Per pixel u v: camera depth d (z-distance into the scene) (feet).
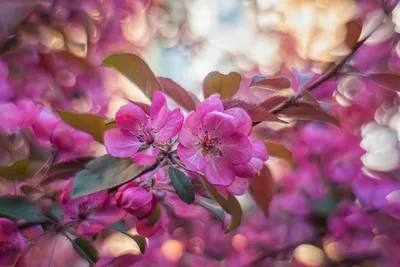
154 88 2.09
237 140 2.01
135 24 4.26
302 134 3.40
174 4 4.74
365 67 3.49
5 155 2.34
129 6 4.01
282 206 3.48
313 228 3.45
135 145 2.02
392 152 3.46
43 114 2.22
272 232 3.70
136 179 2.11
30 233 2.19
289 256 3.57
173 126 2.00
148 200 2.04
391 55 3.44
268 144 2.23
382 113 3.56
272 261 3.58
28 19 2.84
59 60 2.98
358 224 3.25
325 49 3.62
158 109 2.02
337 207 3.31
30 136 2.29
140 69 2.07
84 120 2.06
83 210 2.08
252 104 2.06
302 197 3.42
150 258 3.33
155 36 4.73
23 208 2.08
